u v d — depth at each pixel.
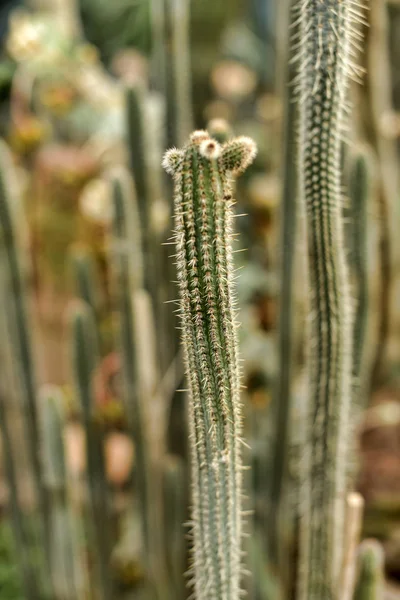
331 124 1.04
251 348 2.19
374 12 1.79
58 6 3.15
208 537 0.98
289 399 1.64
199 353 0.90
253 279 2.33
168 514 1.83
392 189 2.30
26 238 2.76
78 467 2.24
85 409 1.84
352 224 1.44
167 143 1.67
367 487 2.23
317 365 1.16
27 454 1.87
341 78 1.03
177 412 1.75
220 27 3.21
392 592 2.04
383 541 2.17
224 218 0.87
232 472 0.96
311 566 1.26
